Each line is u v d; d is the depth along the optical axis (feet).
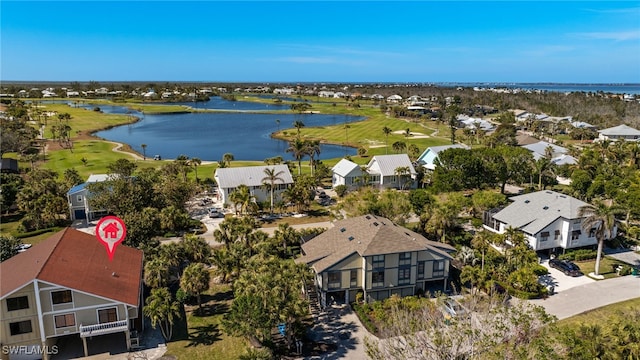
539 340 96.07
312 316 151.64
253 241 190.39
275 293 127.03
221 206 281.74
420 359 99.71
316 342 135.74
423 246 160.66
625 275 181.68
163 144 544.62
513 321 100.99
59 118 604.90
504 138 469.57
